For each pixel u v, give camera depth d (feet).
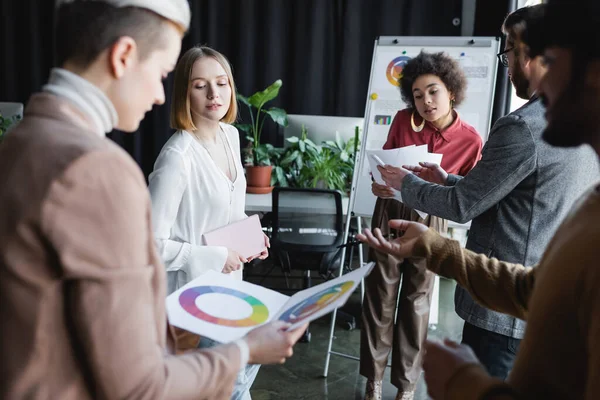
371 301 7.70
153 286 2.49
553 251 2.27
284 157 12.23
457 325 10.89
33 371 2.19
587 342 2.02
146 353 2.21
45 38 14.48
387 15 13.94
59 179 2.06
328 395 8.27
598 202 2.16
